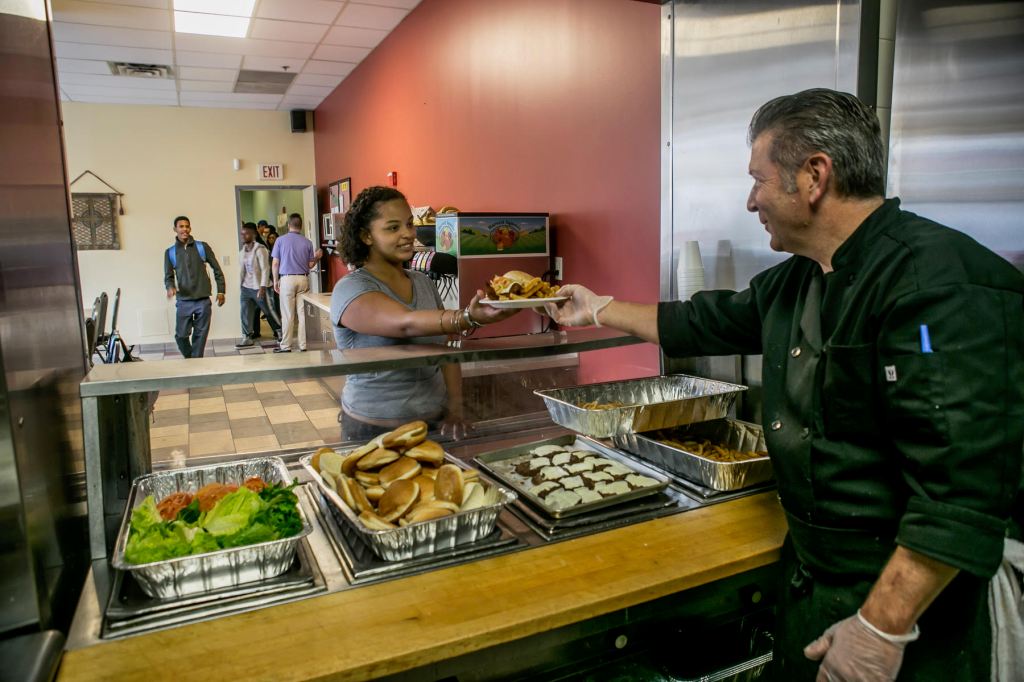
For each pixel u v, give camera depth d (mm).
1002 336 892
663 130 2146
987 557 868
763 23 1785
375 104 6535
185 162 8766
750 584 1413
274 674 937
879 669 941
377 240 1852
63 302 1312
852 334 1028
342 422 1929
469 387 1972
